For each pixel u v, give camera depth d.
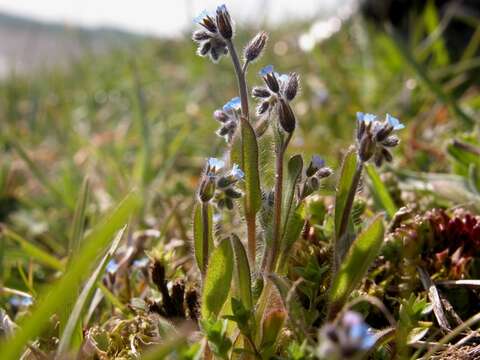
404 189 0.17
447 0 0.34
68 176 0.24
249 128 0.11
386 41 0.31
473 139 0.18
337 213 0.11
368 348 0.10
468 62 0.28
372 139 0.10
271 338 0.10
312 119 0.28
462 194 0.16
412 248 0.13
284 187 0.11
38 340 0.12
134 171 0.24
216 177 0.11
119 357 0.12
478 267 0.14
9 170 0.28
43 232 0.22
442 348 0.12
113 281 0.15
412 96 0.27
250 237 0.11
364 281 0.13
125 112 0.40
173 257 0.16
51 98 0.45
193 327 0.12
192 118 0.31
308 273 0.12
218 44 0.12
